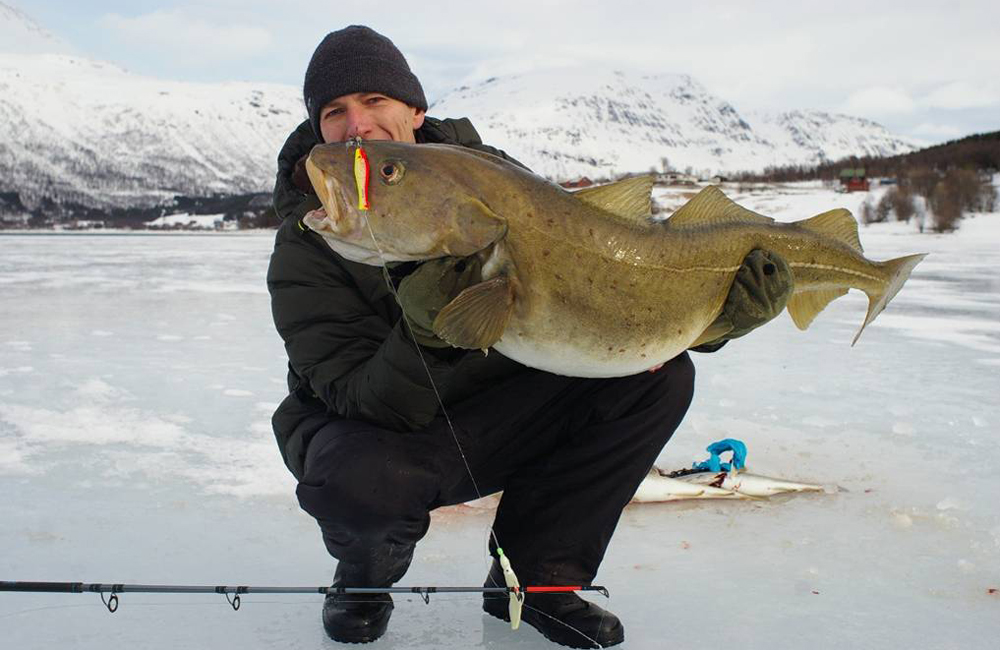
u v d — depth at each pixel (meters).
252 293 14.78
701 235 2.51
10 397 5.80
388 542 2.31
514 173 2.27
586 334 2.30
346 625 2.33
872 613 2.56
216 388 6.24
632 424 2.46
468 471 2.48
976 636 2.41
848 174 75.31
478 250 2.17
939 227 44.47
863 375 6.79
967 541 3.15
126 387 6.24
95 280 17.75
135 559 2.96
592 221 2.31
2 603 2.57
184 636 2.37
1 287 15.66
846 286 2.93
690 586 2.77
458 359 2.22
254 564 2.94
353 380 2.33
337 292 2.43
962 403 5.66
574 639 2.35
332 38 2.70
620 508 2.52
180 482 3.91
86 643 2.31
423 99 2.86
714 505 3.60
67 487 3.81
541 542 2.47
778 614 2.55
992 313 11.37
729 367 7.21
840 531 3.28
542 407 2.53
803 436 4.76
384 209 2.15
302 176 2.57
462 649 2.34
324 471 2.23
